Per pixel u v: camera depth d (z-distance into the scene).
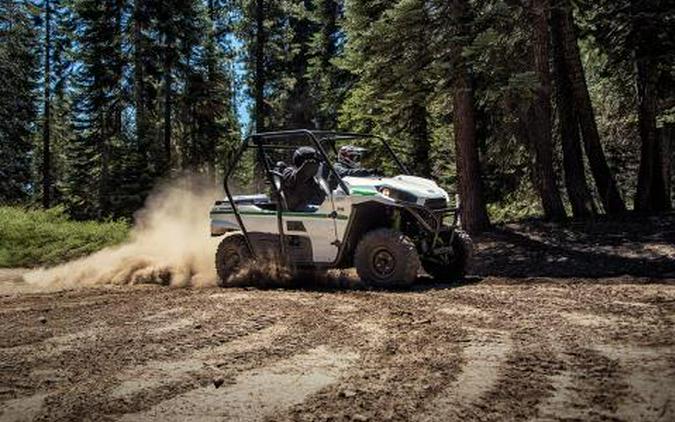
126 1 29.31
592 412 2.96
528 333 4.68
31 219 19.08
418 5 12.57
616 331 4.56
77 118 32.88
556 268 9.59
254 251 8.90
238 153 9.13
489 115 16.75
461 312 5.68
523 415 3.00
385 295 6.99
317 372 3.94
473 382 3.55
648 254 9.82
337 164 8.82
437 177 20.09
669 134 18.83
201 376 3.95
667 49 13.77
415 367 3.94
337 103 25.78
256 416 3.18
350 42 15.39
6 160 30.27
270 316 5.95
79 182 32.16
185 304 6.94
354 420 3.07
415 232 8.30
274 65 33.06
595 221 13.29
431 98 12.84
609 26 14.57
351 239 8.16
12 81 29.28
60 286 10.03
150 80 30.05
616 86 17.61
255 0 31.81
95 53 29.19
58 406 3.48
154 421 3.18
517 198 19.66
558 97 15.48
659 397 3.07
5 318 6.53
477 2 13.22
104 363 4.40
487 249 12.05
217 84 34.69
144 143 27.17
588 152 15.38
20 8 27.73
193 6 31.45
